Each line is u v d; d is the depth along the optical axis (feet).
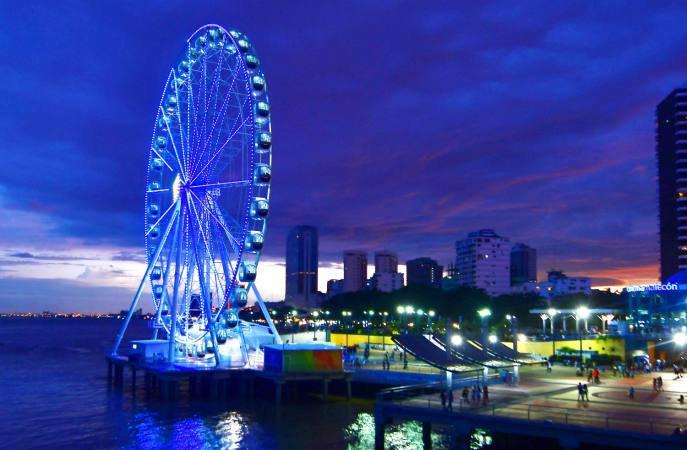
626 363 328.90
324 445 222.07
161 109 368.07
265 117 315.37
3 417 282.36
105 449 225.35
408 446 216.33
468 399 212.23
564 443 168.14
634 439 158.40
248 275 310.24
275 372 300.81
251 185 309.83
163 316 366.84
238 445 224.94
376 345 458.09
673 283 499.51
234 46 317.83
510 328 599.16
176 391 312.50
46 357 638.12
